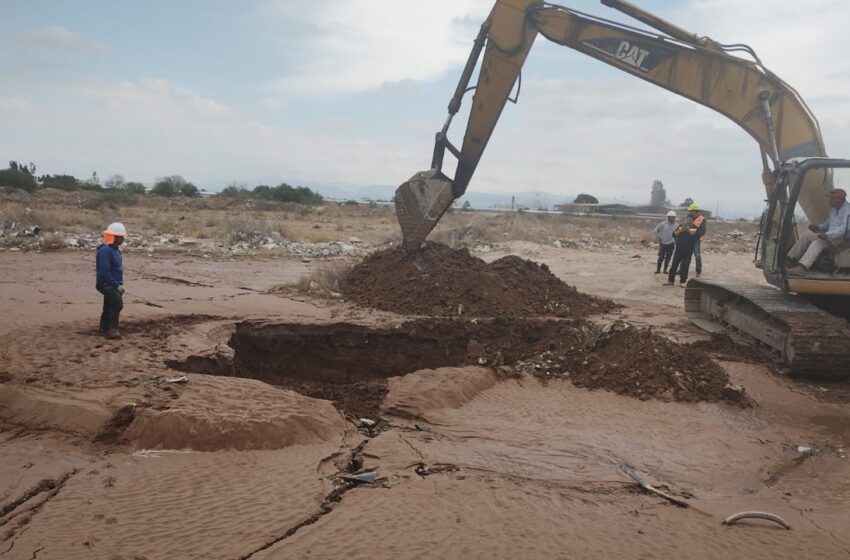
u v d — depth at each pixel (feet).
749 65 38.55
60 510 16.85
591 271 68.80
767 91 38.27
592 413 27.68
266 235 88.99
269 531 16.34
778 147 38.37
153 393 23.40
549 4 40.11
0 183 150.20
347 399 29.76
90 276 53.06
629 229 140.77
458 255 44.52
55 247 69.41
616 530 17.40
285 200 200.95
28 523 16.17
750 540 17.13
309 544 15.84
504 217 147.84
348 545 15.89
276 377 34.96
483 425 26.09
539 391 30.45
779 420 27.14
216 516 16.94
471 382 29.89
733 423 26.71
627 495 19.98
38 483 18.19
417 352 36.45
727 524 18.01
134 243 77.15
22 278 50.47
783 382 31.14
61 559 14.66
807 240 33.76
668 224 64.59
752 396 29.50
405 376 30.68
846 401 29.14
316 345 36.40
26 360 26.81
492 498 18.89
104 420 21.52
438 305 40.14
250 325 36.40
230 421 21.53
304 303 43.45
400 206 44.06
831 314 35.14
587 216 185.16
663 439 24.94
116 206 135.54
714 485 21.13
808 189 33.71
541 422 26.58
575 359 32.94
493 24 40.40
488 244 89.71
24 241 70.90
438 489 19.36
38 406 22.20
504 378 31.58
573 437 24.94
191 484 18.66
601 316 43.88
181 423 21.21
